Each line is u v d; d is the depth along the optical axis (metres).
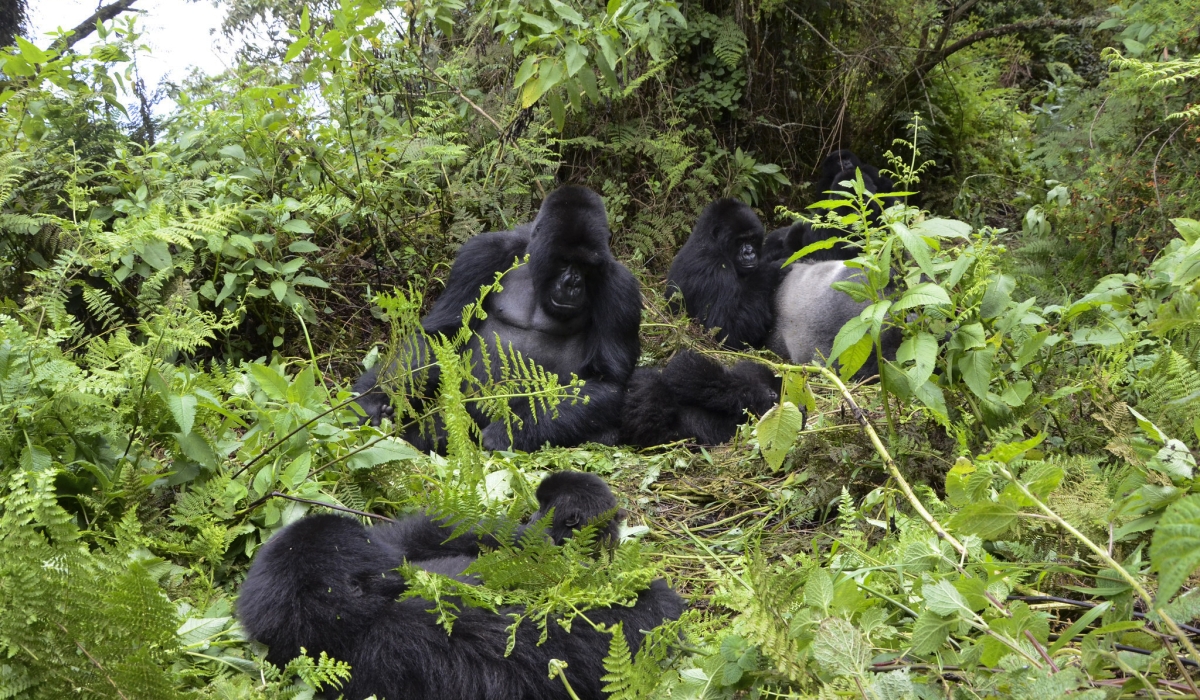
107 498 3.87
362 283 7.74
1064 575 3.18
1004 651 2.44
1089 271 6.70
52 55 6.48
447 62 9.12
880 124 11.70
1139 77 6.68
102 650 2.70
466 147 7.97
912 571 3.10
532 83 7.67
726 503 5.15
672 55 9.93
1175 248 4.42
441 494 3.75
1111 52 6.46
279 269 6.81
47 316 4.92
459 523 3.49
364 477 4.56
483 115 8.62
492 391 4.35
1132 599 2.56
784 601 2.76
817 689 2.56
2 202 5.39
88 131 6.86
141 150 7.26
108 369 4.36
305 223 6.92
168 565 3.66
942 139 11.58
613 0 7.59
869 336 4.07
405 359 4.62
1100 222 6.80
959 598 2.54
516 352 4.40
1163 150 6.98
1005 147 11.83
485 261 6.59
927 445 4.46
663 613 3.44
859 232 4.32
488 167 8.29
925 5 11.39
